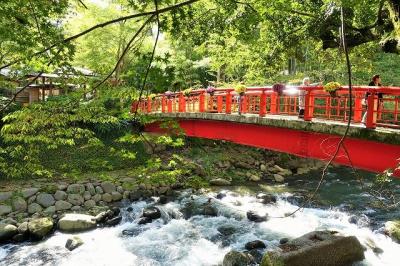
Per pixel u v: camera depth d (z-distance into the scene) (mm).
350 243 9586
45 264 10570
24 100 20609
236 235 12414
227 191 17344
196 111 16469
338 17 9102
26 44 3990
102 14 18844
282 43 11680
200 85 25438
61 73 4648
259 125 11352
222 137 14250
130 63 4621
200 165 20234
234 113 13508
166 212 14648
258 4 6352
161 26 4258
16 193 14883
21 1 3873
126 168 18766
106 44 19922
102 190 16266
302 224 13273
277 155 23422
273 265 8523
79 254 11180
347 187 18109
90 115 5316
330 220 13633
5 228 12156
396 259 10078
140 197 16469
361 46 12555
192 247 11648
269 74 19656
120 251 11438
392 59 22828
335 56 14680
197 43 8711
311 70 22719
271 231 12672
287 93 10094
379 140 7078
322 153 8992
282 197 16391
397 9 6602
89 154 18516
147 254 11227
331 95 8383
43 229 12391
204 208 14797
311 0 10469
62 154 17969
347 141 8227
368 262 9727
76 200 15383
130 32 18875
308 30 10555
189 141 22719
